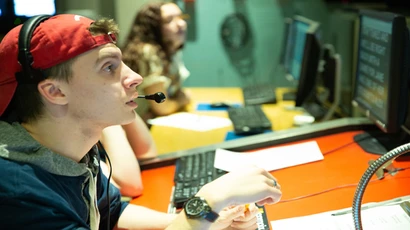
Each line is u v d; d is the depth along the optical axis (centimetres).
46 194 85
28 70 86
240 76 395
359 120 175
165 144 220
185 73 332
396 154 81
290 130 174
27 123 91
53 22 88
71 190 93
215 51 389
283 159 152
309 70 250
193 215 91
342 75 305
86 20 91
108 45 89
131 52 285
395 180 128
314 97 276
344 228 105
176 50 313
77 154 95
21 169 85
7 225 82
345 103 275
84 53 86
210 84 396
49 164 88
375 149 153
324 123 177
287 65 321
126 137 161
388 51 147
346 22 309
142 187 145
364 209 110
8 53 88
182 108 290
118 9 377
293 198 126
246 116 248
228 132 233
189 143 220
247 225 111
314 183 134
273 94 297
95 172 106
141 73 277
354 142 162
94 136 95
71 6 375
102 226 122
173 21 299
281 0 374
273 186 98
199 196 94
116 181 142
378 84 157
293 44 306
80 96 88
